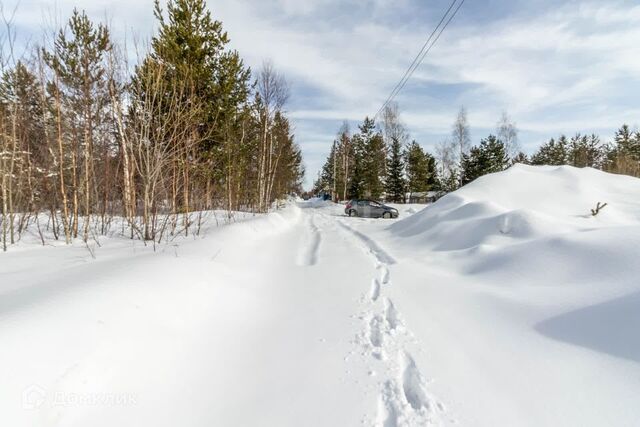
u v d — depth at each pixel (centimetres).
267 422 193
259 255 624
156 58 761
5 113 546
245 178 1697
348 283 483
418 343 298
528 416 205
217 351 267
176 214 754
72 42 701
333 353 278
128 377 199
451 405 214
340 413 204
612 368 245
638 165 1975
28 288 266
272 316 359
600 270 369
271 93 1703
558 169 1165
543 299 357
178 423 184
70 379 173
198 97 1042
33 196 630
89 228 704
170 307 287
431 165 4272
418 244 767
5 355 163
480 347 291
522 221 599
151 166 643
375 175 3469
